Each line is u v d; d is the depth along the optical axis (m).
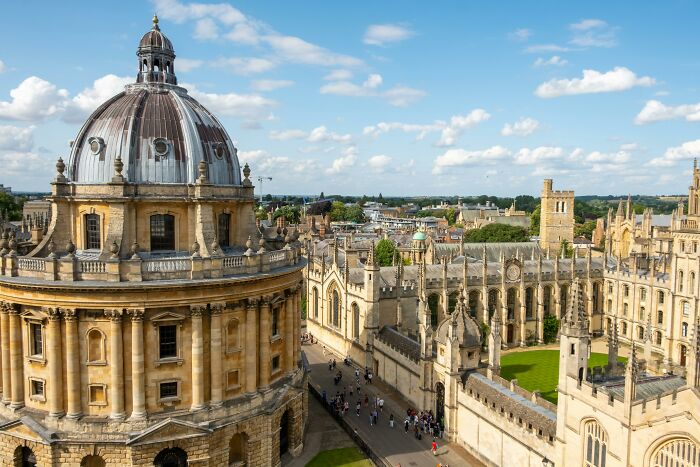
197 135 70.56
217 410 65.19
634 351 50.88
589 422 56.03
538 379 105.44
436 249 168.75
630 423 50.84
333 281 123.38
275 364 74.56
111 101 73.81
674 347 118.00
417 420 81.56
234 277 65.06
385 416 88.25
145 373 62.56
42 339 62.97
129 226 65.62
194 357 63.78
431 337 85.69
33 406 64.19
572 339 57.59
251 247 74.38
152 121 69.56
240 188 74.69
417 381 89.50
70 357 61.12
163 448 61.69
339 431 82.69
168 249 68.38
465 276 125.12
